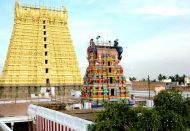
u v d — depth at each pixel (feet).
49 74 392.06
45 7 408.67
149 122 103.19
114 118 105.91
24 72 379.14
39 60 390.42
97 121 111.45
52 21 410.52
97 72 255.50
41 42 396.57
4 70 383.86
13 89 371.97
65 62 406.62
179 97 115.55
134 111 108.47
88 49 266.57
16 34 384.88
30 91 379.76
